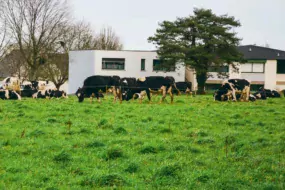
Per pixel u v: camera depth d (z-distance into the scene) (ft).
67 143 46.65
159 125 61.77
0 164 37.09
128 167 35.73
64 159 38.73
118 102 109.29
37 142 46.93
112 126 59.77
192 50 198.49
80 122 64.23
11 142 46.34
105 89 109.50
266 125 64.44
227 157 40.81
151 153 42.34
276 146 46.11
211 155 41.93
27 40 205.16
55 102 108.58
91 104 100.58
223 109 91.04
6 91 126.21
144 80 110.32
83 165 36.99
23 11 202.69
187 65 204.64
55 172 34.83
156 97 133.80
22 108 86.53
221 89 127.03
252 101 127.03
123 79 111.34
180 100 120.78
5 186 30.86
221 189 31.30
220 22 207.00
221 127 62.39
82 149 43.62
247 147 45.62
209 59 198.59
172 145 46.09
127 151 42.70
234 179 33.32
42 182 32.01
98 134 53.36
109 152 40.34
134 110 85.20
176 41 205.46
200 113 80.89
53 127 58.95
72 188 30.76
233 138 50.70
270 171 35.99
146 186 31.65
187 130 57.93
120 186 31.35
